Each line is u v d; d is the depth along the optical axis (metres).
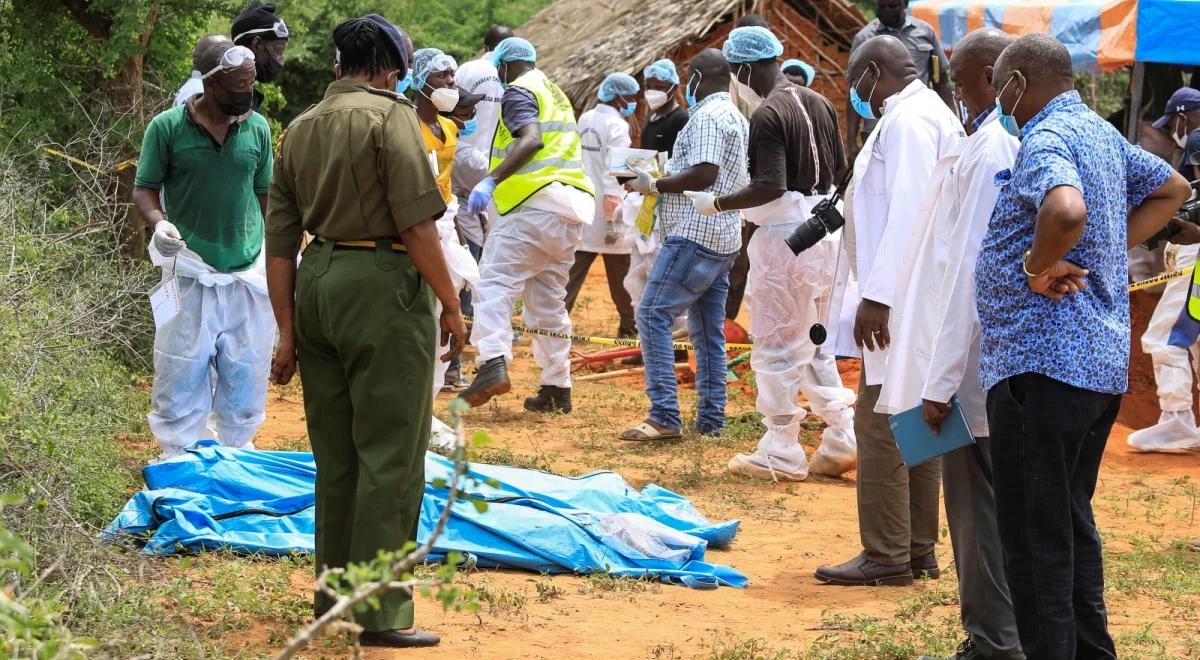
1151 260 13.31
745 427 9.67
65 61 11.20
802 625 5.50
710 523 6.86
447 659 4.83
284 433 8.89
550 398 10.33
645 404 10.80
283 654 2.87
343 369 4.91
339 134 4.70
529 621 5.37
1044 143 4.12
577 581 6.04
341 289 4.72
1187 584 6.19
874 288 5.41
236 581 5.34
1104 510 7.91
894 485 6.06
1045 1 12.91
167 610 5.02
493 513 6.32
